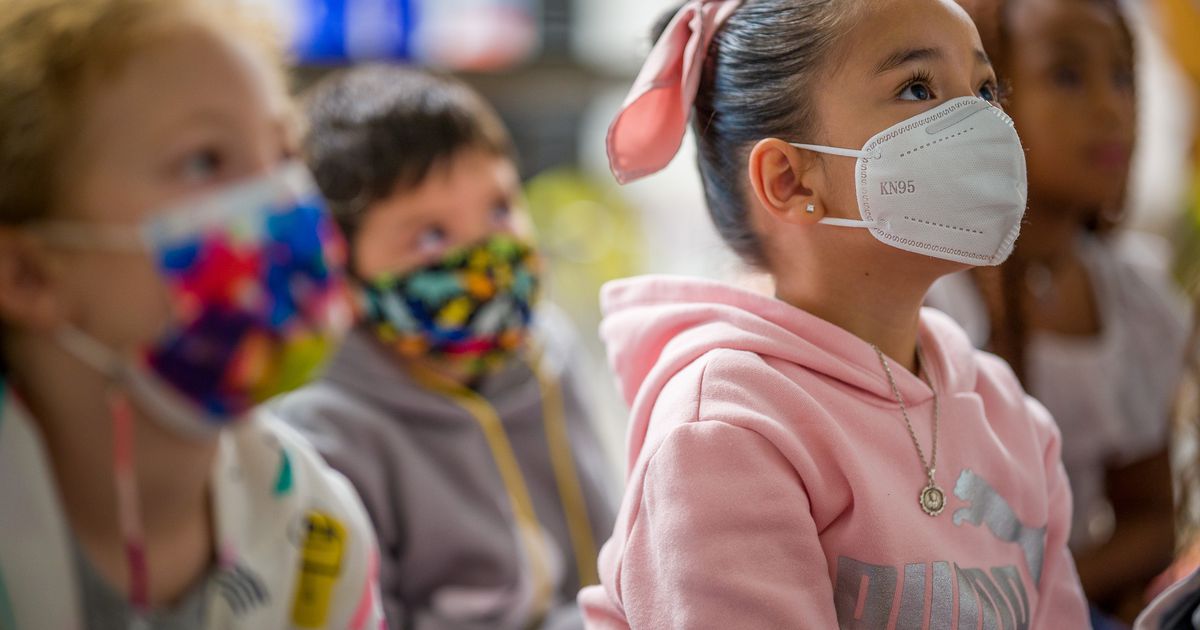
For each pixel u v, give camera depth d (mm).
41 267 617
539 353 1441
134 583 666
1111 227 1524
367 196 1236
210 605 711
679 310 901
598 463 1474
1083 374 1438
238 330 624
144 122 612
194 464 675
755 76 857
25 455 635
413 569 1264
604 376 2334
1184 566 1312
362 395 1273
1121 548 1480
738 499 772
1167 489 1515
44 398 649
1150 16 2035
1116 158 1357
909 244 807
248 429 756
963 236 802
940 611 792
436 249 1257
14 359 650
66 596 649
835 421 813
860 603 791
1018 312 1370
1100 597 1467
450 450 1301
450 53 2371
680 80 903
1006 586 840
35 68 605
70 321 622
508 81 2410
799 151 833
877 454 823
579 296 2348
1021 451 914
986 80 853
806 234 850
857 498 792
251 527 744
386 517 1248
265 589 737
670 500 784
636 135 934
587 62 2492
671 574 768
